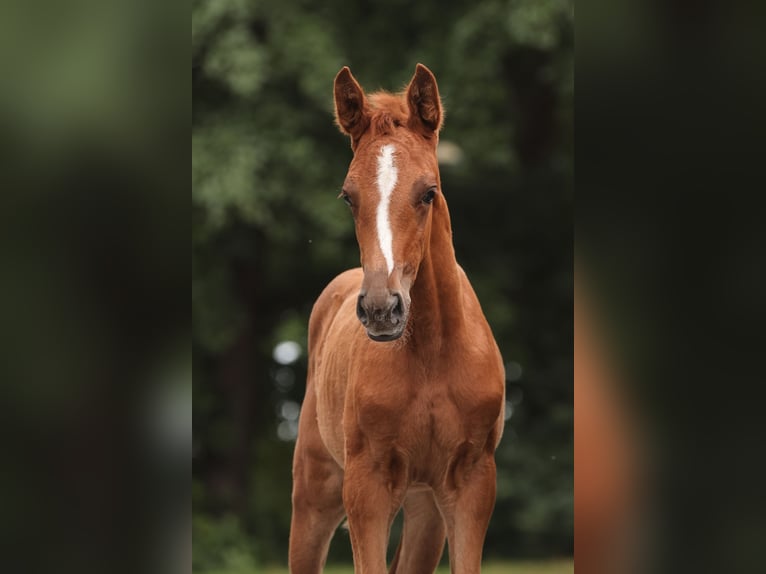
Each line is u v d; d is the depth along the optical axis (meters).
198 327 16.06
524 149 17.66
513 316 16.72
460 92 15.09
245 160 14.08
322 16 15.06
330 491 6.69
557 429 16.75
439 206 5.25
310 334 7.21
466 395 5.30
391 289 4.59
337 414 6.05
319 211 14.53
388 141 4.92
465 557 5.39
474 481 5.43
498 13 14.51
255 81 13.91
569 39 14.61
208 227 14.48
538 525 15.84
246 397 17.47
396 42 15.70
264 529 17.72
